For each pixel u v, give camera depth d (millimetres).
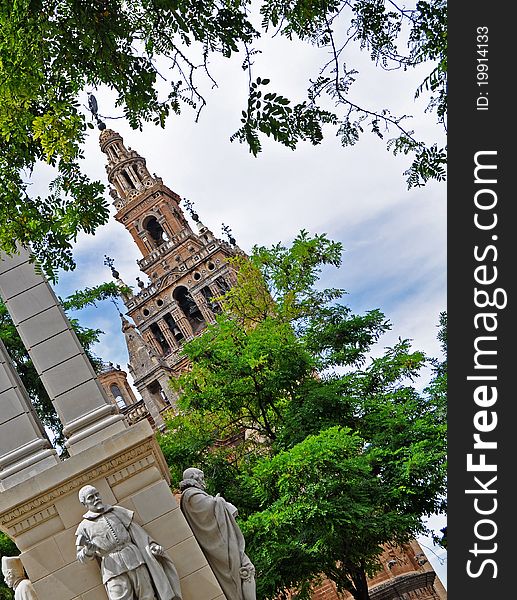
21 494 13070
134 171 78188
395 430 28406
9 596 24203
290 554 24578
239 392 30266
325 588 44219
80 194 12195
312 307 33031
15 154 11836
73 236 12258
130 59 11391
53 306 14570
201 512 13797
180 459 29812
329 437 25062
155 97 11625
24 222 11992
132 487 13250
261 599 24531
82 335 31328
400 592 45469
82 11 10773
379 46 12219
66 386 14172
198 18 11172
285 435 28578
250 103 10953
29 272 14703
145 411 66062
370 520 24922
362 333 31922
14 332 28625
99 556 12547
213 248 70812
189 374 31266
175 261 71750
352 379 30062
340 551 25422
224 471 29656
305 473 24375
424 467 26359
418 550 47781
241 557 14016
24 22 10430
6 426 13906
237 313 34938
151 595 12359
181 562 12953
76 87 11336
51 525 13078
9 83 10547
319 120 11125
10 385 14125
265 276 34500
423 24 12227
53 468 13234
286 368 29703
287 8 11469
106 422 13828
